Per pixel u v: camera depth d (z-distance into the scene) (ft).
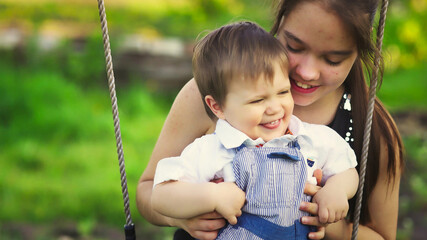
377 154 6.29
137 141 20.56
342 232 6.45
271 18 6.18
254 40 5.58
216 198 5.44
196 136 6.51
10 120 21.26
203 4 35.76
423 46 32.17
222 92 5.69
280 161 5.61
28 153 18.83
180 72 26.55
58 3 31.96
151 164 6.68
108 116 22.08
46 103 22.33
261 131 5.74
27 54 25.58
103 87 25.61
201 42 6.00
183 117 6.46
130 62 26.30
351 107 6.29
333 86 5.74
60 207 15.52
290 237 5.56
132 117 22.85
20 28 27.66
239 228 5.60
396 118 23.03
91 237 13.98
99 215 15.21
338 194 5.67
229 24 6.03
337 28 5.33
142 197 6.63
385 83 28.48
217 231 5.76
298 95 5.84
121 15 31.50
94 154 19.13
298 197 5.62
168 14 33.22
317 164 5.98
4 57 25.50
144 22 31.30
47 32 27.43
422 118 23.07
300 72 5.56
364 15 5.40
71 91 23.50
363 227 6.64
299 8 5.43
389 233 6.71
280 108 5.61
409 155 18.99
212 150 5.81
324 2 5.31
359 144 6.26
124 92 25.04
